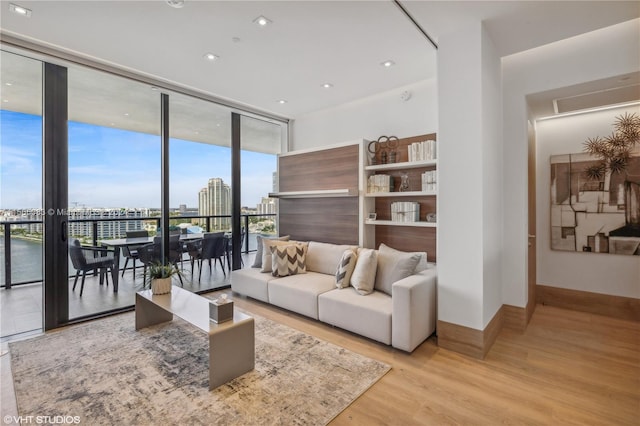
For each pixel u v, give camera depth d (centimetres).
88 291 357
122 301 387
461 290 270
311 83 397
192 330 316
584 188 373
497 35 276
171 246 421
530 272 351
